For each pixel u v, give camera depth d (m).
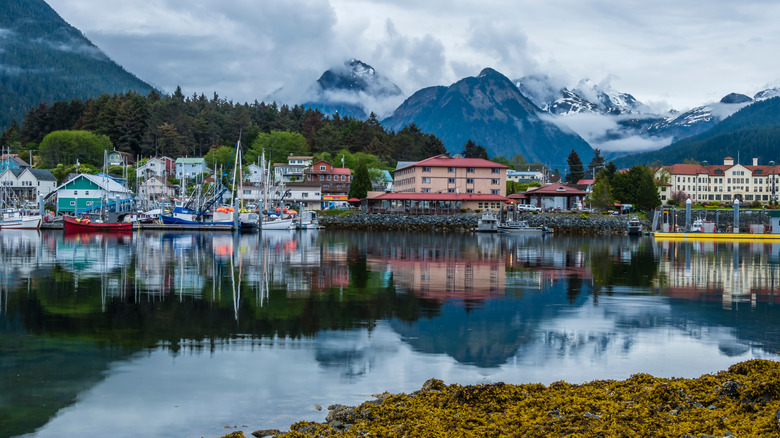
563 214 147.25
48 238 94.00
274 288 42.59
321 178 185.50
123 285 43.06
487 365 24.03
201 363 23.89
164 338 27.75
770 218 129.12
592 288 44.44
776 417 16.56
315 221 139.88
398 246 85.38
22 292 39.66
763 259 71.69
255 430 17.62
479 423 16.78
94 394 20.45
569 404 18.12
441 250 78.88
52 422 18.28
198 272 50.94
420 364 24.05
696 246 98.56
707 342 27.97
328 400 20.00
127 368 23.20
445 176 155.88
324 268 55.16
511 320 32.38
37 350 25.58
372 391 20.88
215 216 133.00
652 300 39.34
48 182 181.38
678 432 15.91
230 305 35.84
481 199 149.62
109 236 100.88
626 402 18.28
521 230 134.25
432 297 39.47
